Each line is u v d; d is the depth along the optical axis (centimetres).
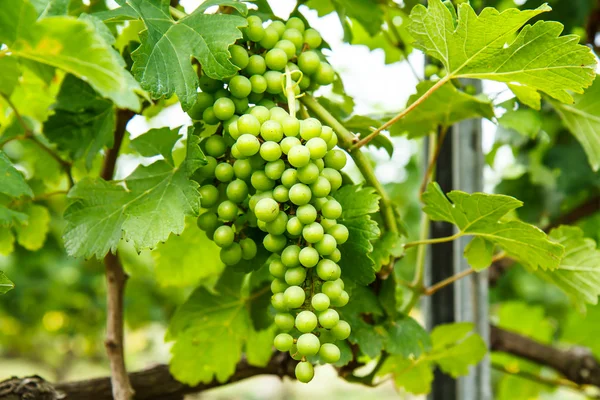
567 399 293
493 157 127
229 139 72
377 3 94
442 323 98
